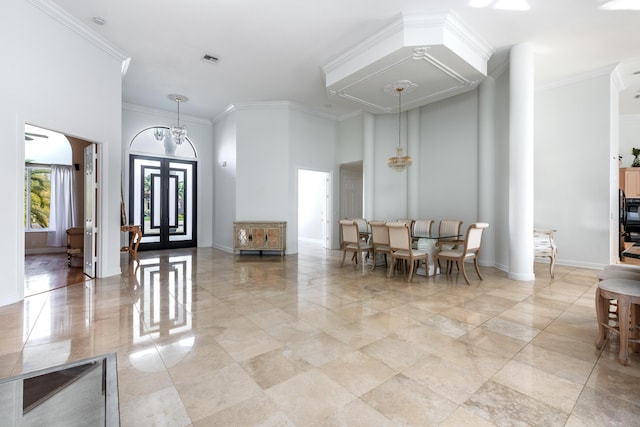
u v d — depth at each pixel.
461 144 6.57
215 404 1.79
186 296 3.99
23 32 3.58
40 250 7.91
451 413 1.72
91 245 5.01
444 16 3.94
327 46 4.89
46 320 3.10
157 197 8.32
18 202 3.57
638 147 8.01
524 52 4.74
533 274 4.91
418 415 1.70
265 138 7.73
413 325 3.02
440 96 5.84
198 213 8.93
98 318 3.17
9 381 1.35
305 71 5.84
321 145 8.49
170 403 1.80
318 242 10.64
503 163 5.69
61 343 2.59
